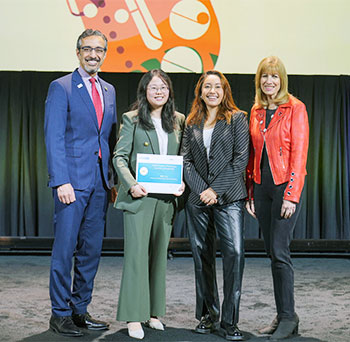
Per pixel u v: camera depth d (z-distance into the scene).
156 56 5.06
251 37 5.07
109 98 2.94
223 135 2.67
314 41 5.07
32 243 5.45
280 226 2.66
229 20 5.06
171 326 2.93
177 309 3.31
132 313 2.68
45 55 5.05
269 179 2.69
